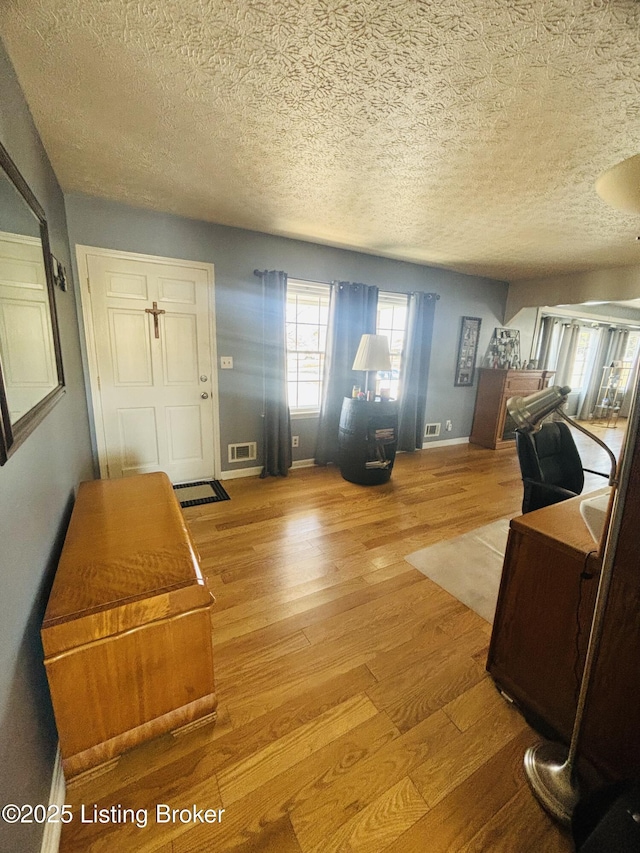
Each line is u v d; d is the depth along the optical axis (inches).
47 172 73.6
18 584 35.6
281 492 128.3
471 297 189.3
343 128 64.3
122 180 87.5
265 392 135.8
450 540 99.7
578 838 35.3
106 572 45.8
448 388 194.7
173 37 45.4
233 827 39.0
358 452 134.6
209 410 130.8
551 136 64.6
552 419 50.8
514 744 48.4
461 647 64.1
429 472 155.3
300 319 147.0
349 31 43.6
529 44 44.4
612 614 39.0
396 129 64.1
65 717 39.4
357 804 41.3
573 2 38.5
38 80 53.1
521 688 52.4
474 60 47.4
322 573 83.6
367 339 132.3
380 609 72.7
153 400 121.0
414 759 46.1
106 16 42.3
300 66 49.9
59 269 75.2
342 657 61.1
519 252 139.9
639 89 51.7
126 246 107.8
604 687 40.4
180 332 121.2
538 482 78.0
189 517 108.7
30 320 47.6
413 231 119.7
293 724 49.9
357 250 145.8
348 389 152.7
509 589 53.2
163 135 67.7
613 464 39.4
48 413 50.8
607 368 287.6
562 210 97.6
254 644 63.2
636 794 30.5
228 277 124.5
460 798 42.2
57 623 37.6
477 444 204.2
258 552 91.4
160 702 44.8
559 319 243.8
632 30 41.8
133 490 72.3
